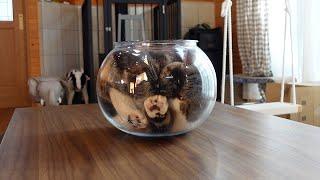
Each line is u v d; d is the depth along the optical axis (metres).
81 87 3.14
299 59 2.59
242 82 2.87
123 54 0.65
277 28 2.89
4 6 3.83
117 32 3.37
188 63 0.63
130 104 0.62
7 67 3.88
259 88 2.96
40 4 3.71
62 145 0.59
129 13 3.55
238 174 0.43
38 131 0.70
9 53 3.87
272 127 0.69
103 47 3.26
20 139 0.64
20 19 3.85
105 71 0.66
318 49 2.49
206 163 0.47
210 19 4.18
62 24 3.85
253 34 3.10
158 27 3.37
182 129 0.63
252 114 0.84
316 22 2.49
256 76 3.00
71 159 0.51
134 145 0.58
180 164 0.47
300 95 1.90
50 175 0.44
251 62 3.14
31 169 0.47
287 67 2.70
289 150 0.53
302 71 2.55
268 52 3.00
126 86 0.61
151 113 0.61
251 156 0.50
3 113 3.50
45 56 3.77
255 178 0.41
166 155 0.52
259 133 0.64
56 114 0.91
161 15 3.27
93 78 3.18
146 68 0.61
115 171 0.45
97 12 3.46
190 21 4.12
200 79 0.63
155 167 0.46
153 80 0.60
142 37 3.41
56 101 2.95
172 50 0.64
